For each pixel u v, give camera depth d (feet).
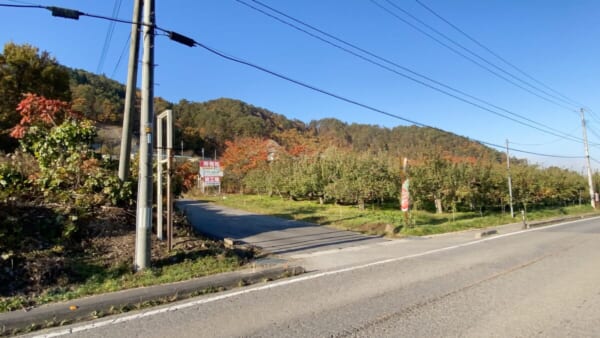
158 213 26.35
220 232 40.57
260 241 35.27
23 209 22.99
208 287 18.01
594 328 12.64
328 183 82.99
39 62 85.15
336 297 16.66
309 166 90.38
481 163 87.86
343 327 12.75
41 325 13.07
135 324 13.20
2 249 18.65
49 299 15.34
